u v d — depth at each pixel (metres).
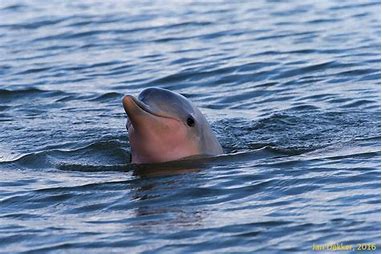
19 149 49.59
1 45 81.44
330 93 59.66
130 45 77.88
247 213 36.44
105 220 36.62
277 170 42.00
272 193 38.81
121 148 48.12
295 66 66.69
